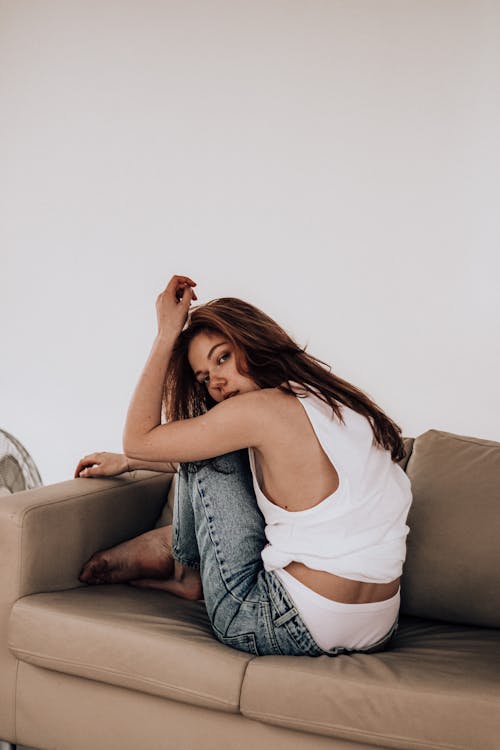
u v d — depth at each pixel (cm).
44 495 194
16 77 342
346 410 165
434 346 270
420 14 269
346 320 284
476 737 137
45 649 172
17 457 244
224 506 170
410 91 271
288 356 170
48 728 176
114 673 164
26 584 182
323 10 283
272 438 160
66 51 332
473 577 183
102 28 324
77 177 332
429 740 140
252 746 155
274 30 292
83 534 199
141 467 215
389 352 277
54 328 339
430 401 272
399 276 275
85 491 203
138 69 318
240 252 301
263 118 295
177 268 313
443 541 186
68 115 332
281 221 293
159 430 168
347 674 147
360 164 279
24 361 346
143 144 318
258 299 299
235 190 301
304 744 151
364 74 278
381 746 145
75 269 334
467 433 267
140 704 166
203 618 182
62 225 336
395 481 166
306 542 159
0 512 183
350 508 157
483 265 262
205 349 173
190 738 161
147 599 188
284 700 149
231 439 162
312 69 286
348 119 280
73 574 196
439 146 267
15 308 347
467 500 189
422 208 270
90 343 332
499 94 259
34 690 178
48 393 342
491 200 261
